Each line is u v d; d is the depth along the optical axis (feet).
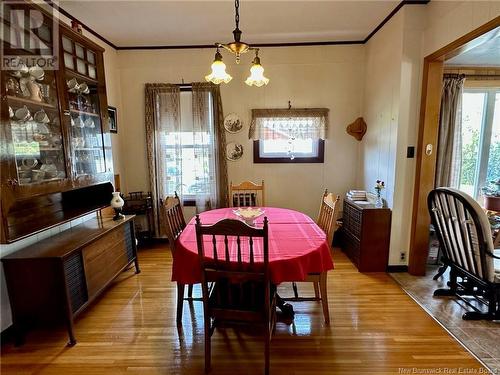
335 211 7.03
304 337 6.57
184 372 5.65
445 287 8.82
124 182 12.80
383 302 8.01
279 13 9.14
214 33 10.71
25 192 6.00
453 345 6.27
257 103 12.34
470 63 11.27
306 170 12.79
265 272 5.08
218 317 5.49
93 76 8.82
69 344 6.43
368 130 11.59
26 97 6.40
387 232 9.77
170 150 12.37
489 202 10.85
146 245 12.78
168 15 9.14
